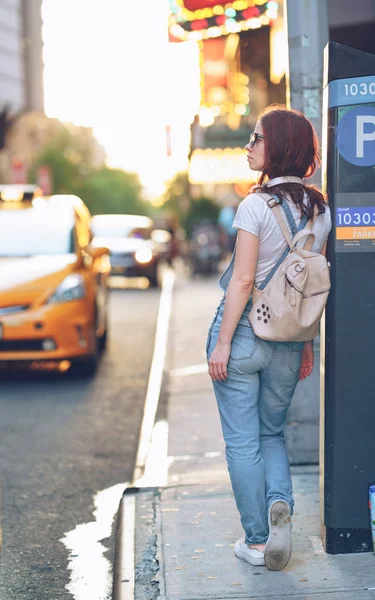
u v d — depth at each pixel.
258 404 3.92
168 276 28.25
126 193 144.38
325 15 5.16
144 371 10.10
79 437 7.12
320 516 4.17
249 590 3.71
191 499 5.09
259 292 3.66
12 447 6.82
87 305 9.58
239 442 3.82
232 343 3.74
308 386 5.45
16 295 9.26
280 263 3.66
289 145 3.67
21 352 9.26
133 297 19.25
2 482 5.92
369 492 3.95
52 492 5.70
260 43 13.44
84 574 4.35
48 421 7.70
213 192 38.88
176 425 7.24
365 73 3.81
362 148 3.83
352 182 3.84
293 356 3.77
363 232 3.86
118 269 21.78
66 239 10.18
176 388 8.88
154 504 5.02
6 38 103.38
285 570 3.88
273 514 3.79
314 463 5.52
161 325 14.14
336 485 3.98
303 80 5.17
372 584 3.71
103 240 22.41
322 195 3.78
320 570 3.86
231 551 4.17
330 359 3.92
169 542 4.34
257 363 3.73
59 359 9.36
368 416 3.93
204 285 22.72
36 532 4.96
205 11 8.99
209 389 8.63
